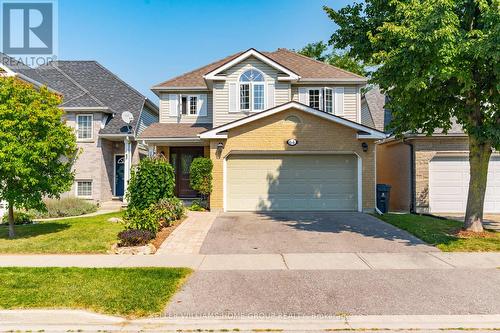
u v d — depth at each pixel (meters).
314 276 7.34
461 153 16.91
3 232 12.01
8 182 10.80
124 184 21.70
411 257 8.80
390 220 13.39
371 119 21.39
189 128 19.39
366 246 9.91
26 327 5.26
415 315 5.51
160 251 9.54
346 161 16.05
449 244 9.88
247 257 8.88
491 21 9.05
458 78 9.30
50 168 11.23
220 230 11.86
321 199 15.98
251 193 15.96
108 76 24.61
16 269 7.83
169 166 14.19
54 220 14.84
